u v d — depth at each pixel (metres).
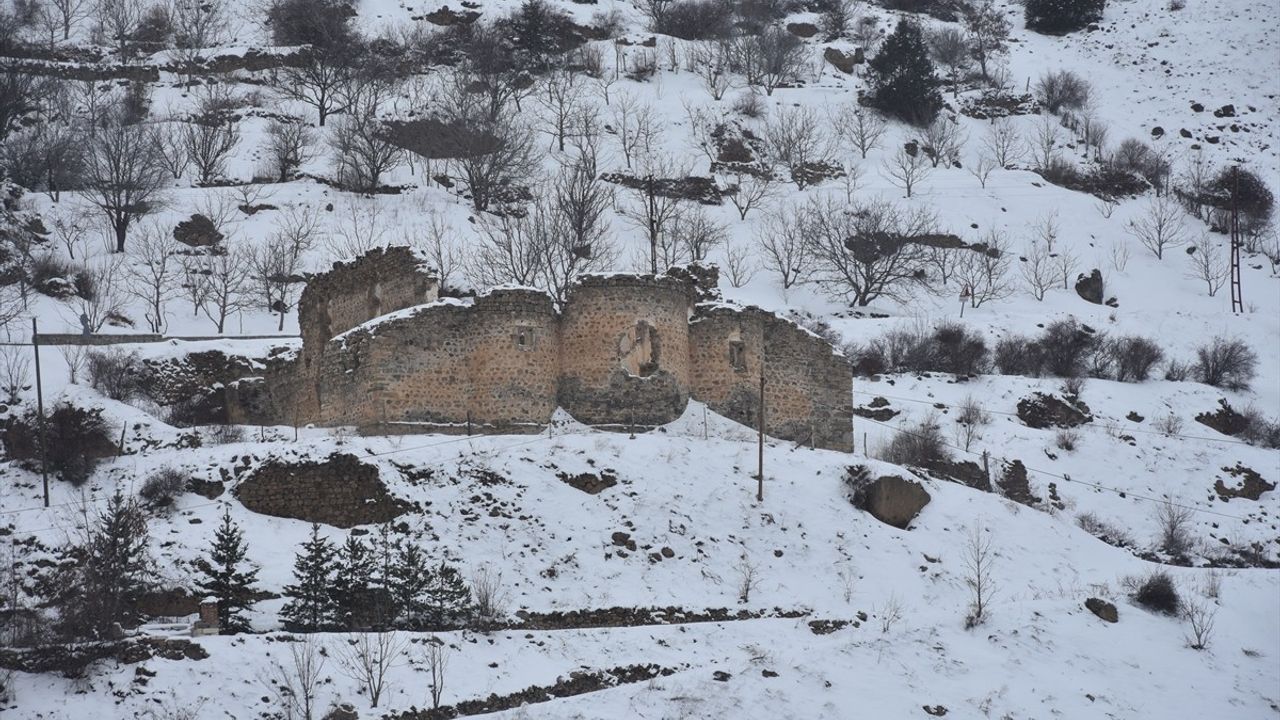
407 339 65.62
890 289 122.12
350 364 66.88
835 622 55.19
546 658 49.56
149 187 119.12
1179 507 83.81
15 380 73.69
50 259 106.38
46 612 49.78
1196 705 52.56
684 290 70.19
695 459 63.28
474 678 47.28
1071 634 55.88
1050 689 52.00
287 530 56.09
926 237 132.00
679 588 55.69
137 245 112.50
